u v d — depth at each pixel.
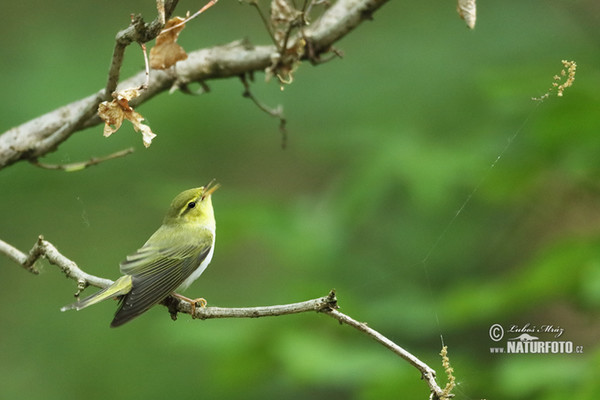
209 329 10.41
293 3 7.50
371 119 13.51
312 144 13.50
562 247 9.41
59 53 14.92
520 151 10.87
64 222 14.36
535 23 14.52
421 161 11.55
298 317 10.41
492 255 12.21
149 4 16.28
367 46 15.27
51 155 14.10
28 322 14.01
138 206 14.70
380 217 12.63
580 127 10.15
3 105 13.70
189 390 12.96
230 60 7.88
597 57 12.41
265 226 11.52
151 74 7.85
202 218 8.60
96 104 6.57
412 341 11.09
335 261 11.99
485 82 11.01
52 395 13.05
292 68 7.75
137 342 13.82
